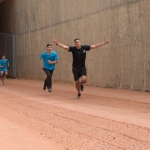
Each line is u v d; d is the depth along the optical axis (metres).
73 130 13.93
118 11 35.28
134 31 33.00
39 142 11.65
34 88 37.62
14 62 67.06
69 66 45.75
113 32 36.12
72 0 44.22
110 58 36.72
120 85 35.28
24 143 11.47
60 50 48.12
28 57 60.66
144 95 28.30
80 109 20.25
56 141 11.85
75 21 43.69
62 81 47.88
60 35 47.97
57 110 19.84
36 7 56.25
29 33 59.72
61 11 47.41
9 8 69.56
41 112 19.09
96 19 39.09
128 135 12.85
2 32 74.88
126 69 34.31
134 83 33.22
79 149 10.70
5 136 12.64
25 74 62.31
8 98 26.73
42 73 55.06
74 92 31.94
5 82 51.81
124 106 21.47
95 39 39.38
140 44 32.25
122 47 34.78
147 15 31.27
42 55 30.36
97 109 20.19
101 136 12.75
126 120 16.16
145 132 13.39
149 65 31.19
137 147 11.04
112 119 16.47
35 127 14.62
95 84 39.72
